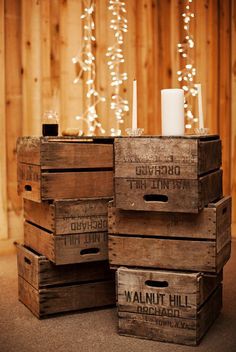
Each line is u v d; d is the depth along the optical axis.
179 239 2.31
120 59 4.25
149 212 2.33
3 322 2.53
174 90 2.41
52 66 4.03
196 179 2.19
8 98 3.90
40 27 3.97
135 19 4.30
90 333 2.38
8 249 3.95
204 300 2.33
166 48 4.43
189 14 4.33
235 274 3.35
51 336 2.35
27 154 2.67
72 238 2.55
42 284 2.57
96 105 4.20
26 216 2.87
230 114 4.63
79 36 4.10
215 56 4.57
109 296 2.72
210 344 2.25
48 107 4.04
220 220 2.33
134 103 2.59
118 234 2.39
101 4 4.16
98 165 2.62
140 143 2.27
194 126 4.54
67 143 2.55
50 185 2.53
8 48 3.87
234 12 4.57
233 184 4.63
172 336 2.27
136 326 2.33
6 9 3.85
